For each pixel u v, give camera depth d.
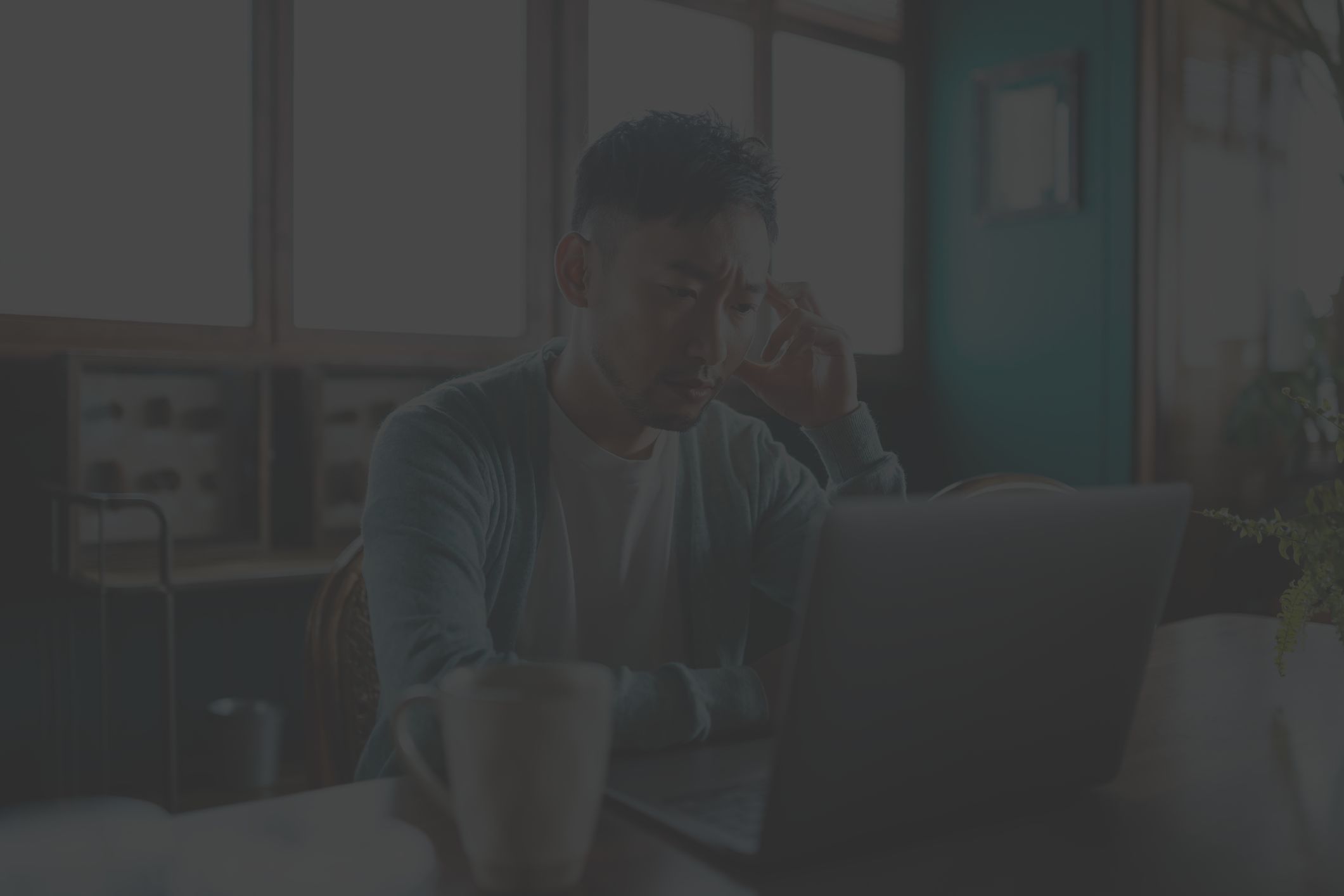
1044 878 0.59
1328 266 3.37
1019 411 4.04
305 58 3.00
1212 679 1.07
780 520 1.35
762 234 1.20
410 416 1.11
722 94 3.83
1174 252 3.66
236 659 2.88
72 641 2.63
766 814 0.57
